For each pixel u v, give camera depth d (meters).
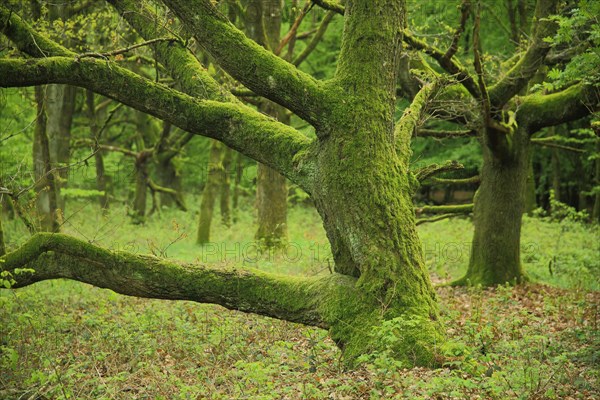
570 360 7.82
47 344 8.72
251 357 8.09
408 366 6.95
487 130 12.73
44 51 8.64
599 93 11.54
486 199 13.83
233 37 7.71
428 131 13.57
